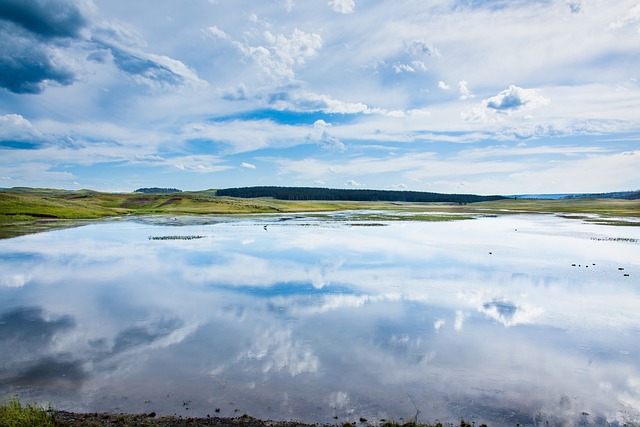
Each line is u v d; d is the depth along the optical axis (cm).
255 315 2105
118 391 1302
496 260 3769
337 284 2795
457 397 1293
